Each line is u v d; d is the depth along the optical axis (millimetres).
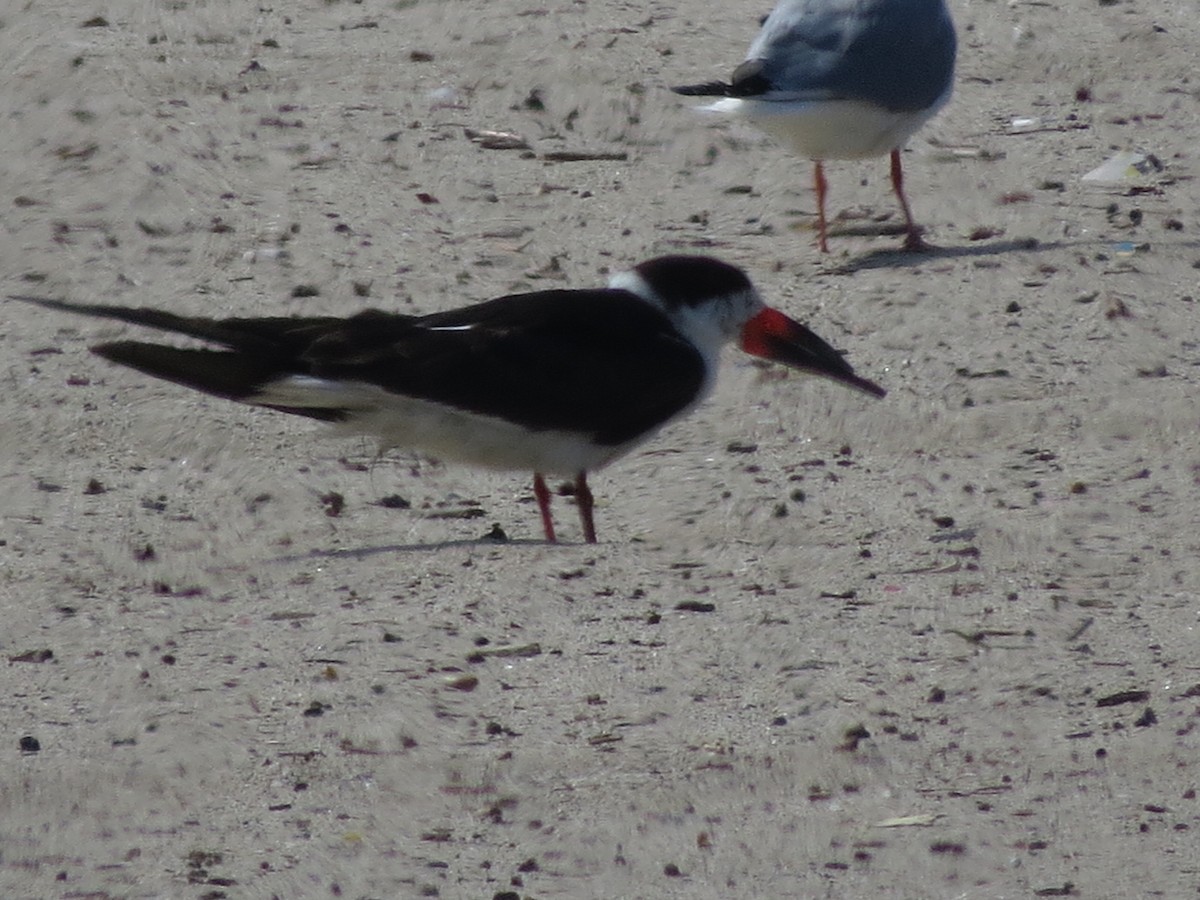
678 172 18094
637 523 12500
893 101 16188
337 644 10492
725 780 9234
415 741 9570
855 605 11031
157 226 16641
